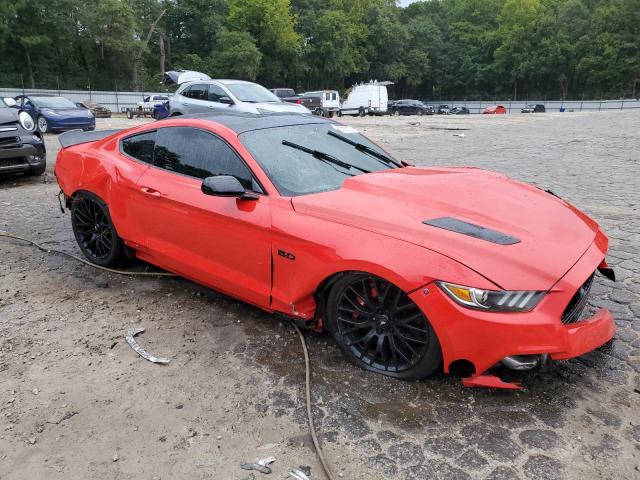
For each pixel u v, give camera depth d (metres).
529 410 2.61
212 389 2.86
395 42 74.69
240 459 2.34
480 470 2.23
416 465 2.27
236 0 57.53
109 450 2.41
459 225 2.75
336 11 64.12
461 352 2.51
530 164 10.59
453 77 82.81
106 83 51.81
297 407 2.69
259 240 3.17
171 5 61.03
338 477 2.22
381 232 2.75
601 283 4.15
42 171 9.02
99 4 49.53
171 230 3.76
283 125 3.87
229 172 3.47
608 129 19.70
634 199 7.08
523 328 2.39
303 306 3.12
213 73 55.28
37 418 2.64
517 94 77.00
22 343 3.38
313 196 3.17
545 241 2.74
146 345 3.34
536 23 71.50
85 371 3.06
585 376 2.89
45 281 4.41
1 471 2.29
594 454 2.30
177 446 2.43
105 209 4.37
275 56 59.81
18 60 49.44
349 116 42.31
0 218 6.39
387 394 2.77
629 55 63.56
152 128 4.14
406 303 2.71
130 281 4.40
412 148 13.87
